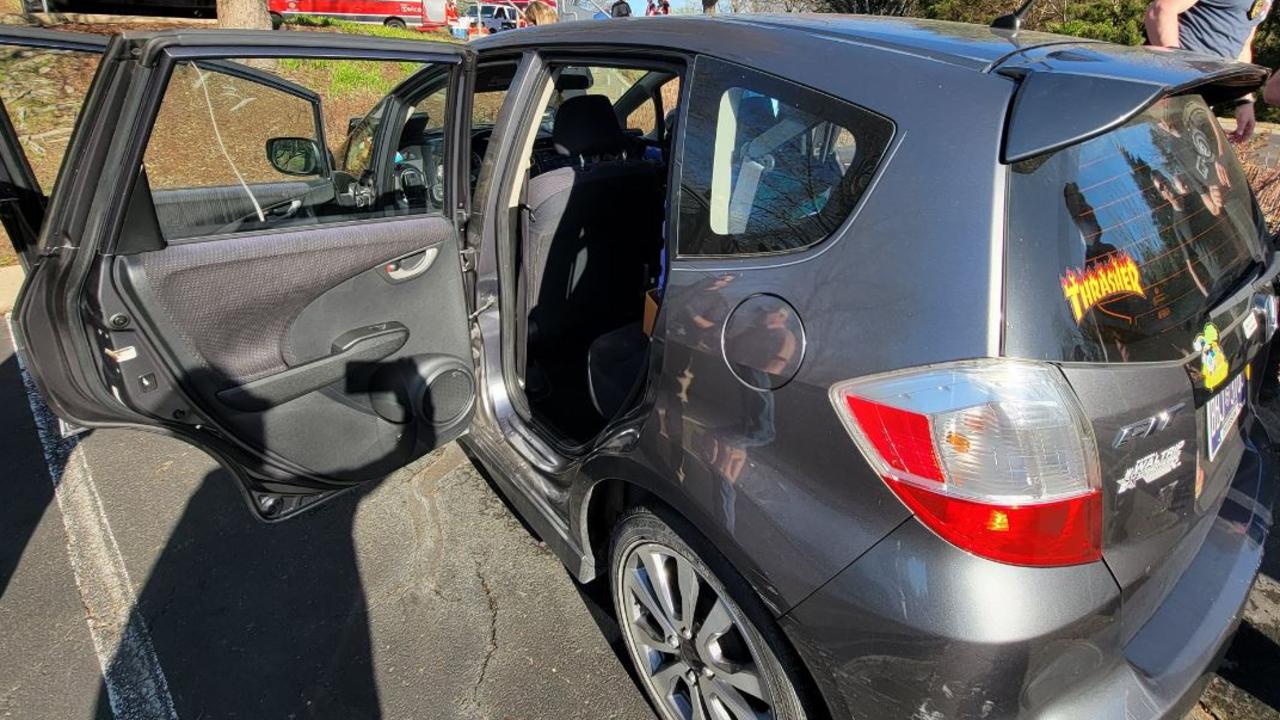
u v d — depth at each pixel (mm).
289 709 1865
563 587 2256
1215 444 1363
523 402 2246
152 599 2219
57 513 2592
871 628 1134
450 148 1892
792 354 1203
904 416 1067
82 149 1369
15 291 4512
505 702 1879
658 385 1470
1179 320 1193
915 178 1113
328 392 1857
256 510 1848
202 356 1595
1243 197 1548
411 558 2381
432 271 1955
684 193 1484
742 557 1294
